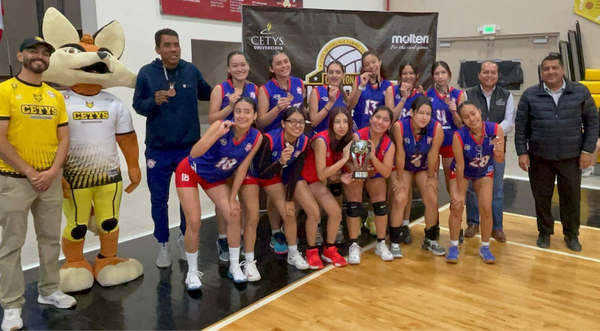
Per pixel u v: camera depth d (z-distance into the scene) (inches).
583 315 110.2
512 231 172.1
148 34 262.2
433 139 139.4
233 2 300.4
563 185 150.3
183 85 137.6
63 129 109.8
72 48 121.2
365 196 200.5
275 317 110.4
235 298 121.0
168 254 143.6
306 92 183.6
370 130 136.2
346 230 176.1
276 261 146.0
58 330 105.2
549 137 145.0
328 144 133.2
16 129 101.1
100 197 127.1
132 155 134.0
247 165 122.9
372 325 106.3
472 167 139.2
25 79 103.0
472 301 117.6
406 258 147.6
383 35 188.5
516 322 107.0
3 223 103.0
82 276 126.2
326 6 362.0
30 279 134.5
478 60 378.9
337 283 129.1
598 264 140.6
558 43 336.8
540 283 127.9
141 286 129.0
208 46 314.0
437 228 152.7
